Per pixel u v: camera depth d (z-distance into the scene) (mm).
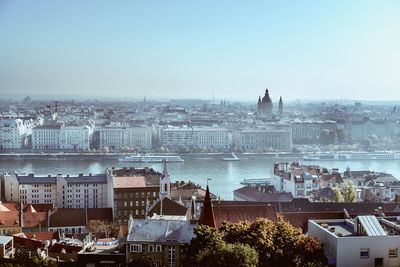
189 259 168500
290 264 156125
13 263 184875
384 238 150625
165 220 187625
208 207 189750
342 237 151125
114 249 191125
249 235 163375
